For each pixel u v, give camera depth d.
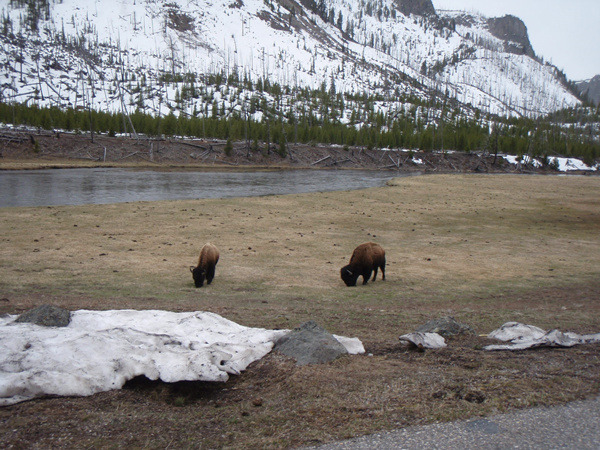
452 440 4.04
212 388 5.34
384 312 9.91
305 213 27.03
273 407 4.78
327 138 104.44
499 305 11.06
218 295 11.30
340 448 3.96
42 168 55.94
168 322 7.07
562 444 3.99
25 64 162.12
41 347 5.51
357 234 21.53
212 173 60.28
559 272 15.20
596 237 22.72
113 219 22.45
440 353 6.45
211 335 6.71
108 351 5.65
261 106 151.62
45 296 10.20
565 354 6.45
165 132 88.38
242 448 4.00
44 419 4.39
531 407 4.68
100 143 73.31
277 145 92.81
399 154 100.62
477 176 66.00
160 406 4.88
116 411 4.67
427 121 176.00
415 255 17.59
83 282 12.01
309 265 15.40
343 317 9.21
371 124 141.88
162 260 15.23
